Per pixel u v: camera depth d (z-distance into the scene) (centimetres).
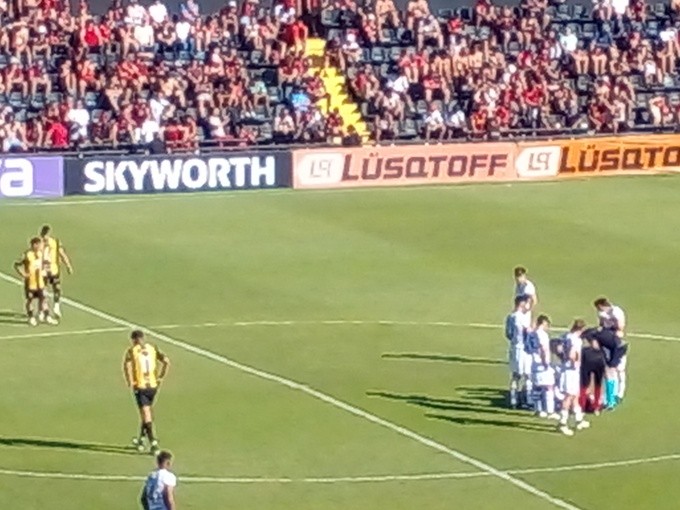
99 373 4444
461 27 7862
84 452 3872
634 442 3988
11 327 4875
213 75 7306
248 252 5803
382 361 4575
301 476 3753
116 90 7112
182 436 3978
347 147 7012
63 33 7381
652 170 7375
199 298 5194
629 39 8044
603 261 5762
